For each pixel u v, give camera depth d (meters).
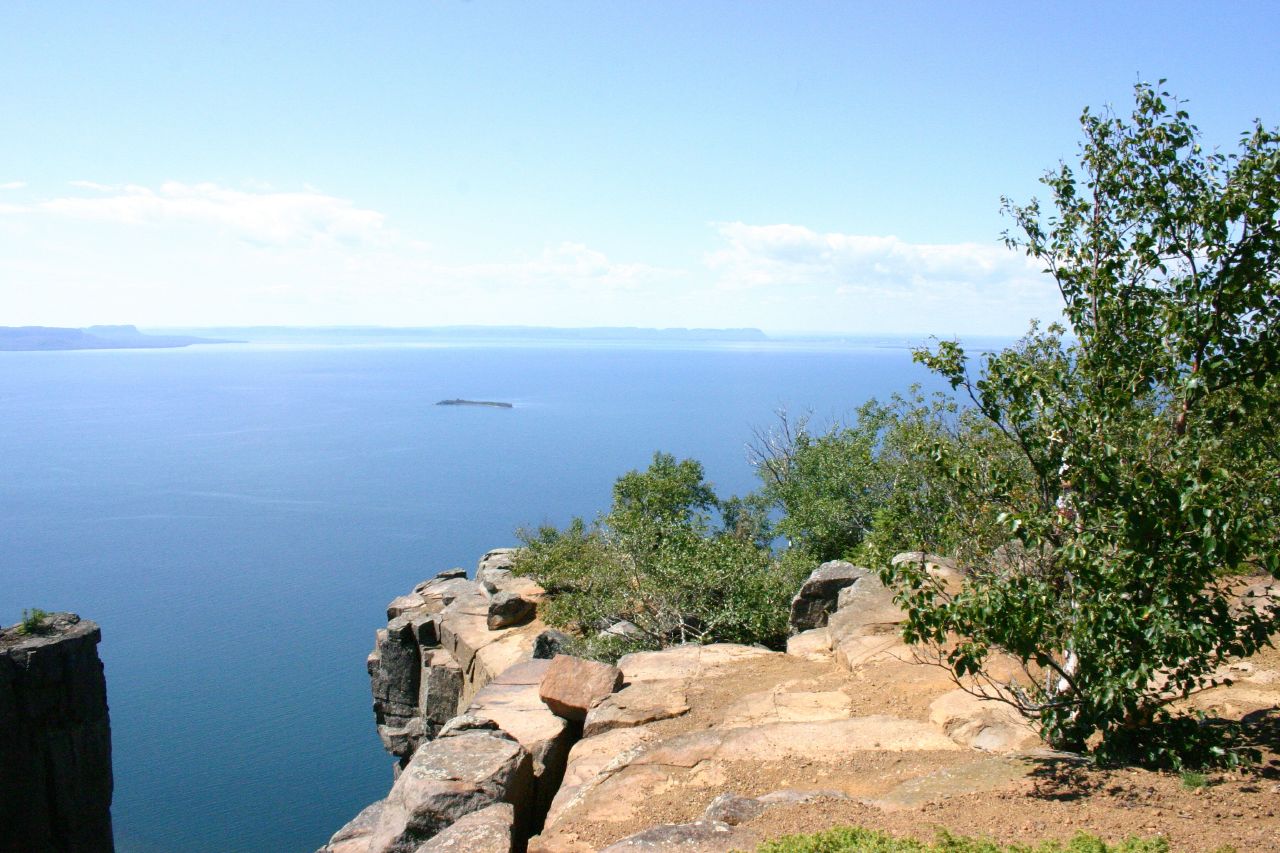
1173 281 11.07
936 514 12.67
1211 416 10.58
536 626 32.06
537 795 14.74
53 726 39.72
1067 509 10.34
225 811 69.50
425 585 47.12
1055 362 11.39
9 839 38.06
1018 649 9.76
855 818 9.03
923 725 12.72
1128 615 9.14
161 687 100.12
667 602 25.06
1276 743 9.70
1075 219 11.89
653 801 11.55
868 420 38.72
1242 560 9.12
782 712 14.30
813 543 35.44
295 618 128.38
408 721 38.09
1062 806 8.65
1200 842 7.31
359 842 13.09
